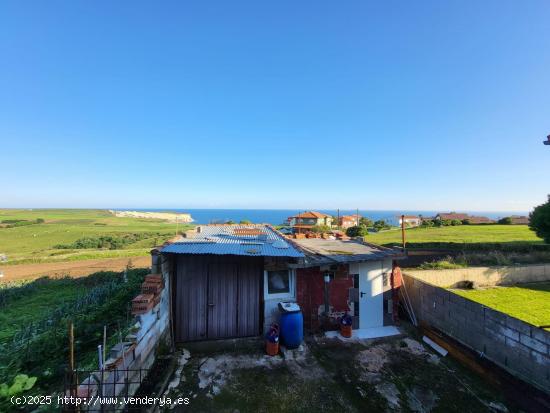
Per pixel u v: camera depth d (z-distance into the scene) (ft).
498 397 16.10
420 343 22.90
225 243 24.76
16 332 23.40
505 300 34.14
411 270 41.73
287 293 23.98
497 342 18.69
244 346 21.74
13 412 12.76
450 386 17.13
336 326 24.77
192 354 20.68
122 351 14.12
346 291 25.08
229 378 17.71
